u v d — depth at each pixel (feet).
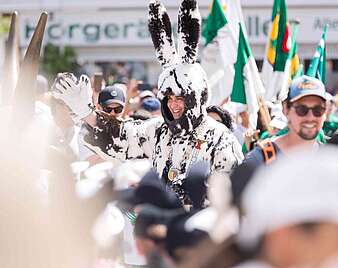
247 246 14.12
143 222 17.07
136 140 39.40
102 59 124.06
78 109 39.24
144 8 122.31
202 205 27.35
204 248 15.70
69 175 18.83
